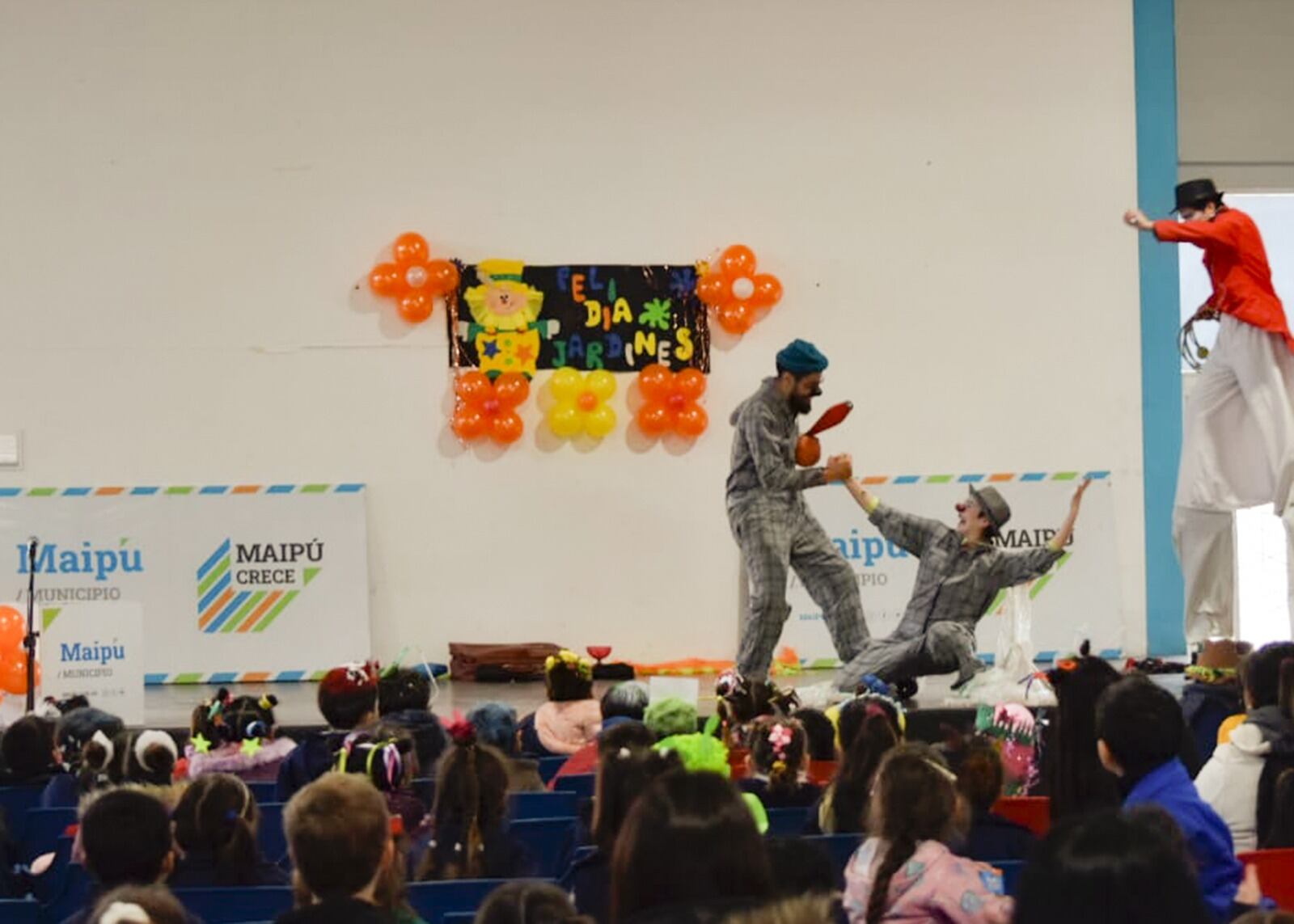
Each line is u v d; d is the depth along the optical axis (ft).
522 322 40.50
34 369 40.06
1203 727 24.57
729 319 40.50
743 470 31.45
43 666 29.09
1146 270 41.83
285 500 40.24
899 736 19.80
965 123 41.47
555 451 40.75
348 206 40.57
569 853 16.84
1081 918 7.57
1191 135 43.04
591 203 40.83
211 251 40.42
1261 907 12.18
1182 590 41.78
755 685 23.25
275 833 19.03
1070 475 41.50
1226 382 35.47
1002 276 41.52
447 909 14.24
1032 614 40.81
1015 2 41.60
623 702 24.00
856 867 13.57
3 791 21.20
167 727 31.04
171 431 40.27
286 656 39.88
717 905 8.16
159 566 39.83
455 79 40.70
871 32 41.29
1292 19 43.01
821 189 41.19
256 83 40.47
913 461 41.27
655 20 40.98
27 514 39.68
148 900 10.53
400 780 17.76
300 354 40.47
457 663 39.40
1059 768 17.07
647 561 40.83
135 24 40.32
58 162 40.16
